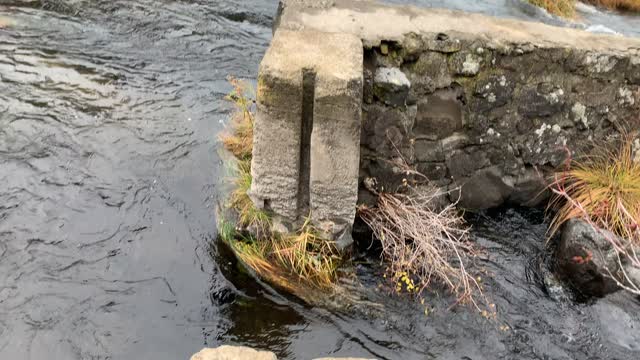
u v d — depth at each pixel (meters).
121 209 4.05
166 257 3.73
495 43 3.59
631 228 3.75
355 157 3.25
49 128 4.72
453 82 3.63
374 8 3.88
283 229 3.59
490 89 3.70
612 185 3.97
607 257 3.60
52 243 3.72
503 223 4.19
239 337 3.28
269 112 3.13
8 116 4.77
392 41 3.46
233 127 4.82
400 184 3.83
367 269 3.66
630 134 4.19
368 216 3.82
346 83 3.01
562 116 3.97
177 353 3.17
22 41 5.86
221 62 6.13
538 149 4.05
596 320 3.53
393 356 3.24
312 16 3.67
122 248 3.75
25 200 4.01
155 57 6.02
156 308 3.40
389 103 3.53
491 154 3.97
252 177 3.41
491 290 3.68
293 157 3.25
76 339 3.16
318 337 3.31
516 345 3.34
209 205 4.12
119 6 6.85
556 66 3.78
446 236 3.94
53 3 6.61
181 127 4.94
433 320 3.44
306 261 3.51
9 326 3.18
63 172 4.30
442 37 3.53
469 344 3.33
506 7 9.72
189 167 4.46
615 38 4.04
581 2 11.34
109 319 3.30
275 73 3.01
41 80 5.31
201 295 3.51
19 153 4.42
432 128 3.73
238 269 3.66
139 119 5.00
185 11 7.02
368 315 3.42
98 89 5.33
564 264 3.75
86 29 6.29
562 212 4.11
